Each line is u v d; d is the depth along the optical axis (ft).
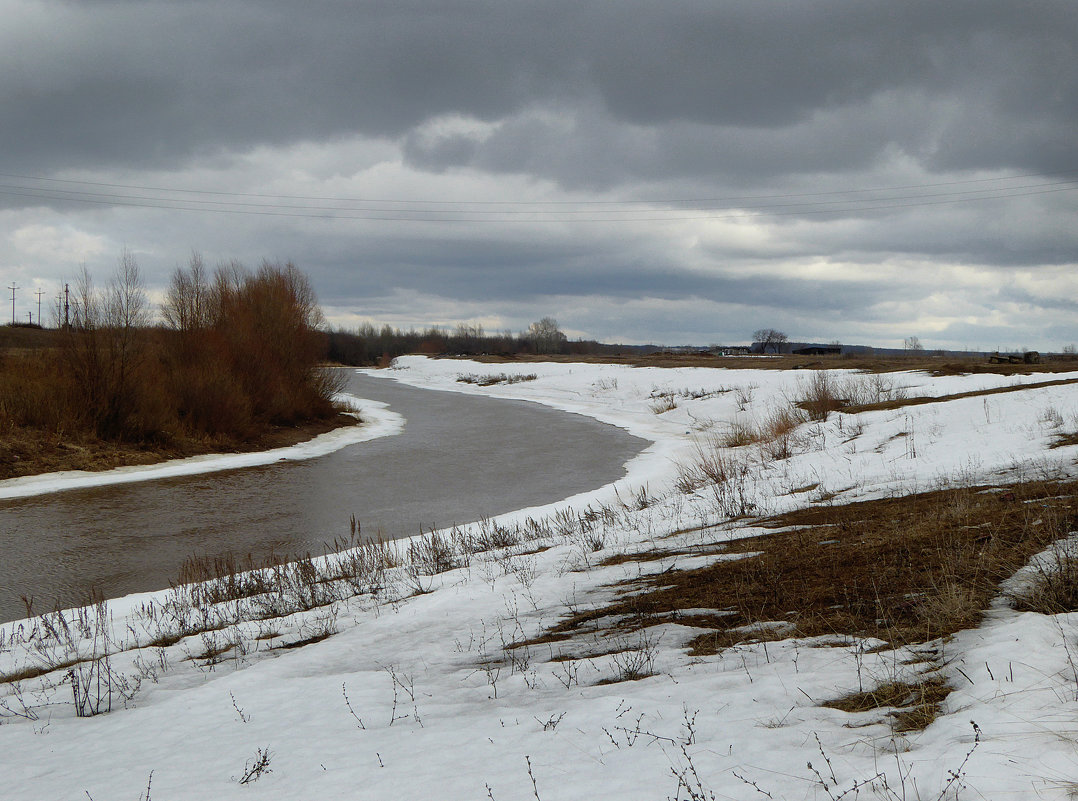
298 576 35.65
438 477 74.69
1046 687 11.17
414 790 10.65
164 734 15.65
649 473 72.95
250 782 11.94
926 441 59.26
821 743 10.76
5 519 56.39
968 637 14.53
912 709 11.82
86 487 69.56
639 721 12.56
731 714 12.47
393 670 19.19
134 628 29.76
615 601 23.93
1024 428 55.52
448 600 27.48
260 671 20.21
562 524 47.50
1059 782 8.38
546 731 12.68
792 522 34.55
